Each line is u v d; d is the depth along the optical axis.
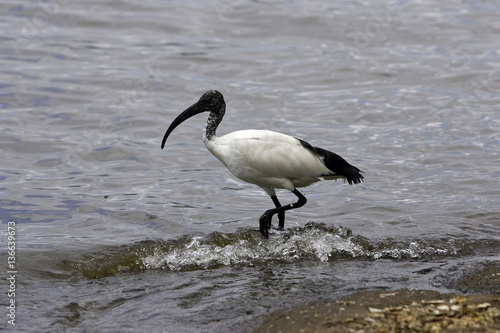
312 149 11.20
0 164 15.77
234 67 25.08
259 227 11.41
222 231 11.50
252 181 11.27
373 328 7.03
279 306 8.23
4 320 8.20
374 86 23.05
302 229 11.49
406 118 19.66
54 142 17.48
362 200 13.41
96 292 9.13
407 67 25.02
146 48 27.14
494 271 9.33
